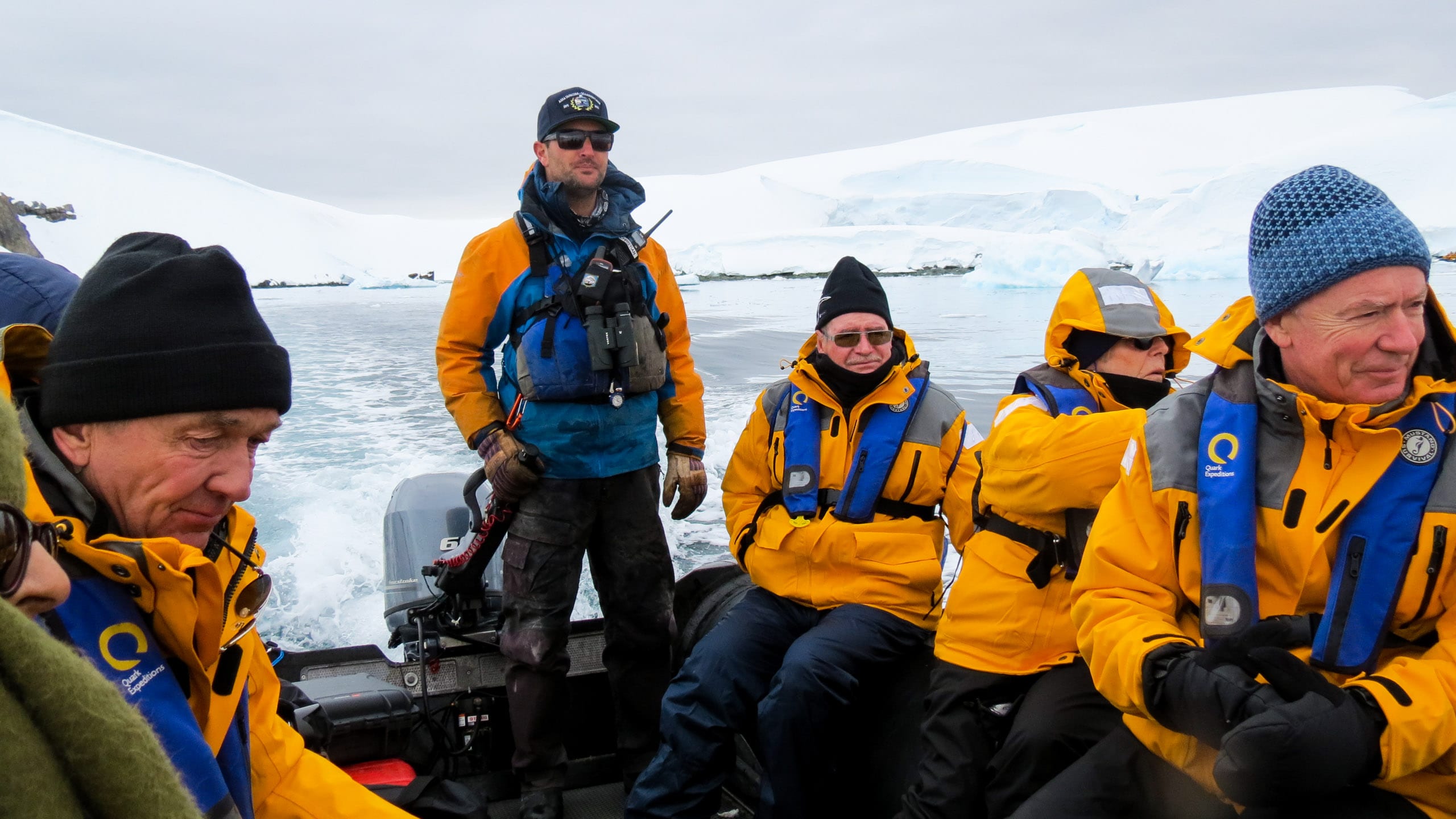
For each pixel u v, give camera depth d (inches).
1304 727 44.1
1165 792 60.6
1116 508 61.0
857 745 87.3
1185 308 899.4
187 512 40.4
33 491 35.5
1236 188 2603.3
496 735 104.7
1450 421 50.8
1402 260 49.2
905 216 3457.2
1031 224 3240.7
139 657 37.5
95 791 19.9
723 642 87.9
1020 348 591.2
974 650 76.4
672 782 85.6
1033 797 63.4
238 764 44.4
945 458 89.4
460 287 94.7
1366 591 50.7
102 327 37.8
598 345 90.6
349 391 404.2
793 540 89.4
